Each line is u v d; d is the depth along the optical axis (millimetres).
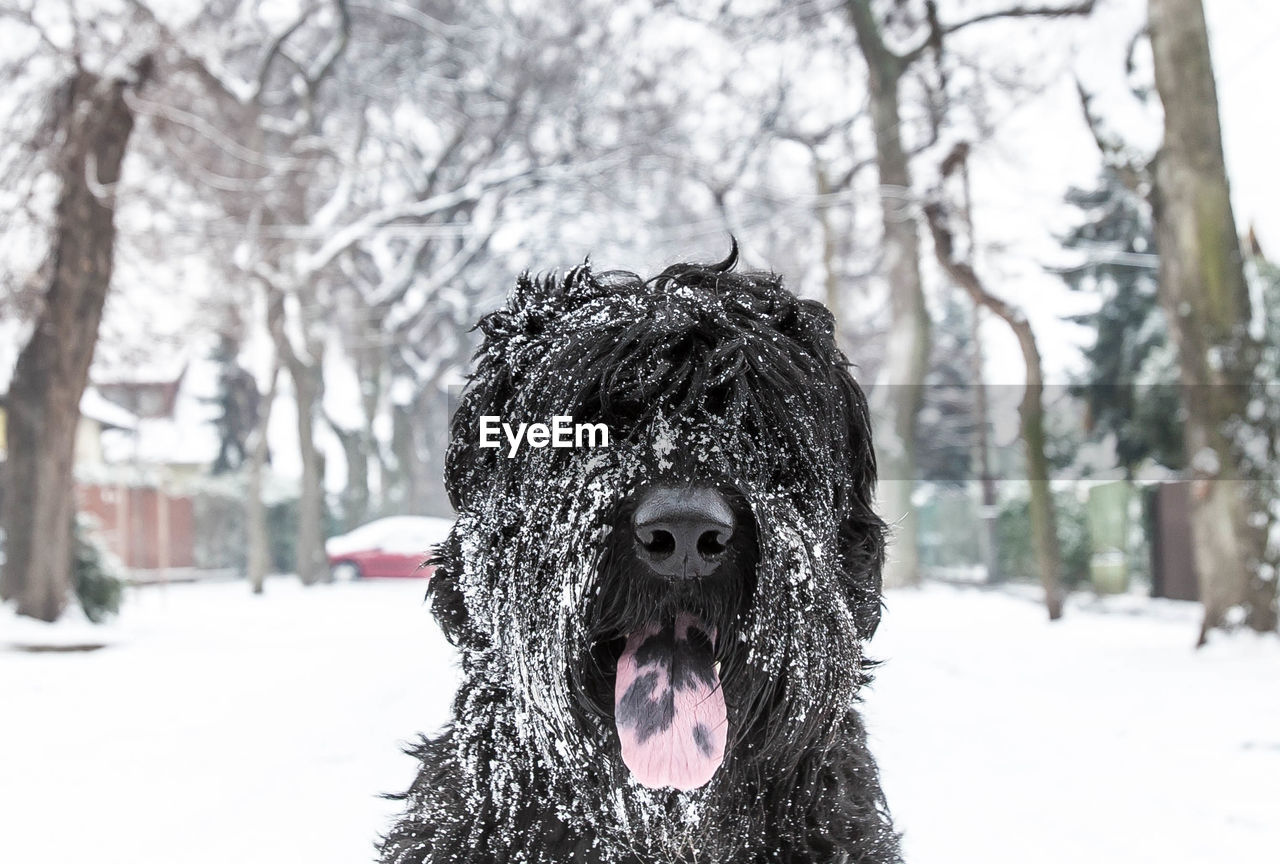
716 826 2326
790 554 2268
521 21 33906
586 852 2379
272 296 29922
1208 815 5266
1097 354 27625
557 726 2268
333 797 5715
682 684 2256
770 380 2379
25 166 14914
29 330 14734
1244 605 10664
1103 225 27516
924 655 11492
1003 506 27109
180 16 18922
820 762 2416
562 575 2236
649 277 2859
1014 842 4895
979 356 25719
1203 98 11094
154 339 21469
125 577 16594
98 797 5840
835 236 26031
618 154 31406
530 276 2746
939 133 18016
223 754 6906
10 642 12633
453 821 2502
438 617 2764
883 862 2619
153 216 21203
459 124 35125
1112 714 7984
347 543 34062
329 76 34344
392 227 29547
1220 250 10977
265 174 27969
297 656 12039
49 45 14969
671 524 2115
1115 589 22312
